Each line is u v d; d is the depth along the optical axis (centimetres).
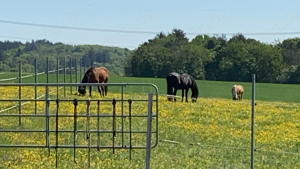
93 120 1717
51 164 1037
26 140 1291
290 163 1141
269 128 1811
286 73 8512
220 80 8888
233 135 1566
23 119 1683
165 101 2905
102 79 3362
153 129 1614
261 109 2611
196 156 1174
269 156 1218
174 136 1473
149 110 889
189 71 9106
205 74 9100
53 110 1961
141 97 3191
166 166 1045
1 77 4925
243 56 8694
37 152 1164
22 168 998
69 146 994
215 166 1062
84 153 1162
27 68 8662
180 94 4947
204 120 1958
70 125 1580
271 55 8512
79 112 1947
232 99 4169
